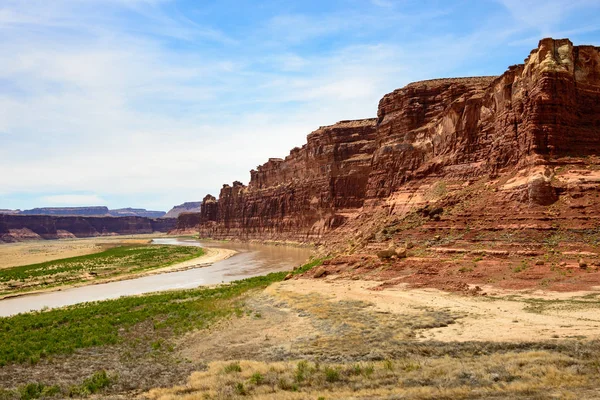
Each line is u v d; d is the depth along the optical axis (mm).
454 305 36000
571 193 47969
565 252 42531
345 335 31031
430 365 22938
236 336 34188
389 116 109625
